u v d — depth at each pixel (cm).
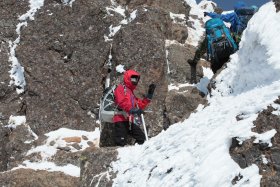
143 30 1014
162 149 620
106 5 1129
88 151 713
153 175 571
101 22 1091
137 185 583
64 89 1019
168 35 1111
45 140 938
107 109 770
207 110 710
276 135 480
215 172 491
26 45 1081
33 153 912
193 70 1023
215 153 518
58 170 859
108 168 668
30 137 965
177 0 1245
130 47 995
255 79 662
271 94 557
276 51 639
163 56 978
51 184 806
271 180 441
